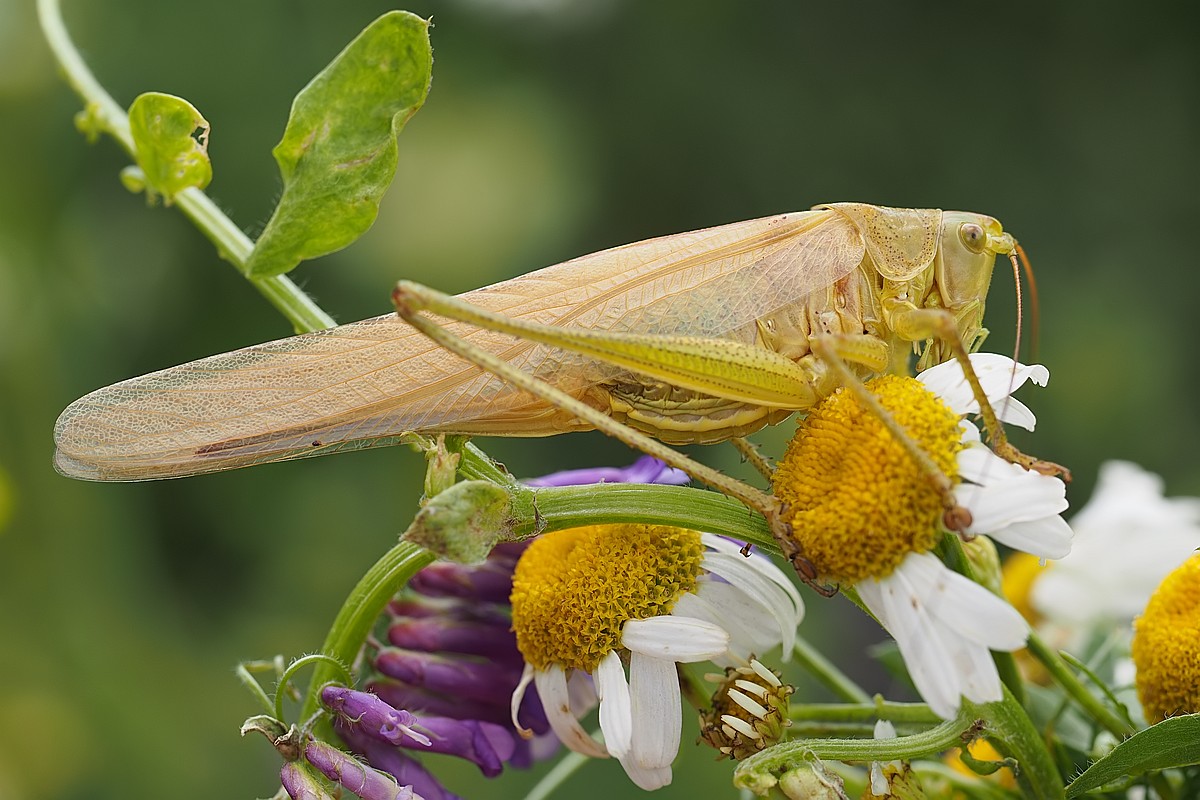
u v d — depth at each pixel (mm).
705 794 372
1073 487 564
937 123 648
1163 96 631
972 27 647
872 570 204
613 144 682
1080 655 231
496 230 665
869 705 217
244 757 526
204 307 646
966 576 205
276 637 577
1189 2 625
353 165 212
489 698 216
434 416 216
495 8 691
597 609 211
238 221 616
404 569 211
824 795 201
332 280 628
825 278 219
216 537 621
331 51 640
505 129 678
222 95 617
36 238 603
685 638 209
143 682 528
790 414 221
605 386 219
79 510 558
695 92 672
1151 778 211
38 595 521
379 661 217
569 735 213
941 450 204
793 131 661
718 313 219
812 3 664
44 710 484
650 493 207
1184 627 208
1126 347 587
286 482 620
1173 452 571
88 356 598
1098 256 625
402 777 210
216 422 216
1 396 553
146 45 618
